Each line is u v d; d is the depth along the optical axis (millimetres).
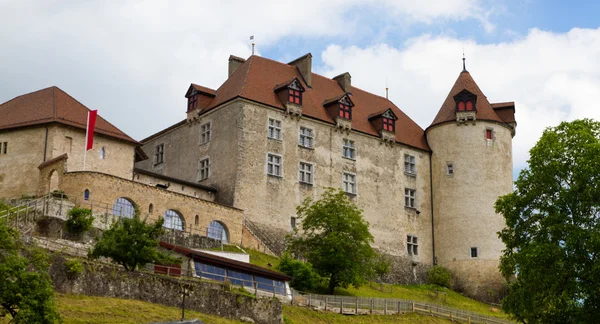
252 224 66500
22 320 33188
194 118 72938
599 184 44625
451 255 75375
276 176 69062
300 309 52156
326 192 64188
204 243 60500
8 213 50281
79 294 42281
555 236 44750
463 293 73812
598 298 43031
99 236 52188
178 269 47938
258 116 69500
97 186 57125
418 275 75188
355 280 60094
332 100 74750
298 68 77562
